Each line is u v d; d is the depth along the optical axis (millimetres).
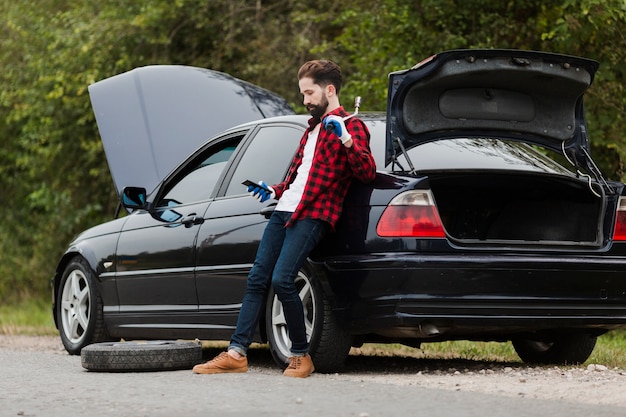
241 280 7695
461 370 7543
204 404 5562
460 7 13586
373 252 6781
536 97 7426
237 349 7117
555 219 7605
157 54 19000
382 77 13922
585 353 8109
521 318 6844
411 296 6637
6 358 8930
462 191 7863
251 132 8305
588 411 5188
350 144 6664
